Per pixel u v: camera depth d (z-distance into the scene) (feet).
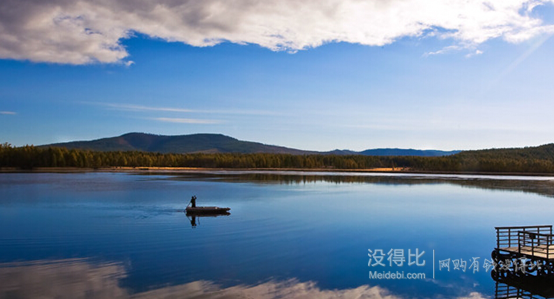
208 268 81.30
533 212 183.73
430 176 605.73
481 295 72.59
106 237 110.32
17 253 92.02
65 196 226.79
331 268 84.17
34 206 179.93
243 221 141.18
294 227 130.62
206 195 241.76
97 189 277.85
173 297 65.16
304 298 66.80
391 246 107.04
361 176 581.94
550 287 78.02
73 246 99.66
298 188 313.12
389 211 178.19
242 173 629.51
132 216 150.51
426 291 73.15
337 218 153.28
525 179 520.42
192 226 129.29
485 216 168.55
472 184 398.01
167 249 97.25
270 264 85.66
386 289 73.10
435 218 159.74
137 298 64.49
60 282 71.72
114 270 79.05
